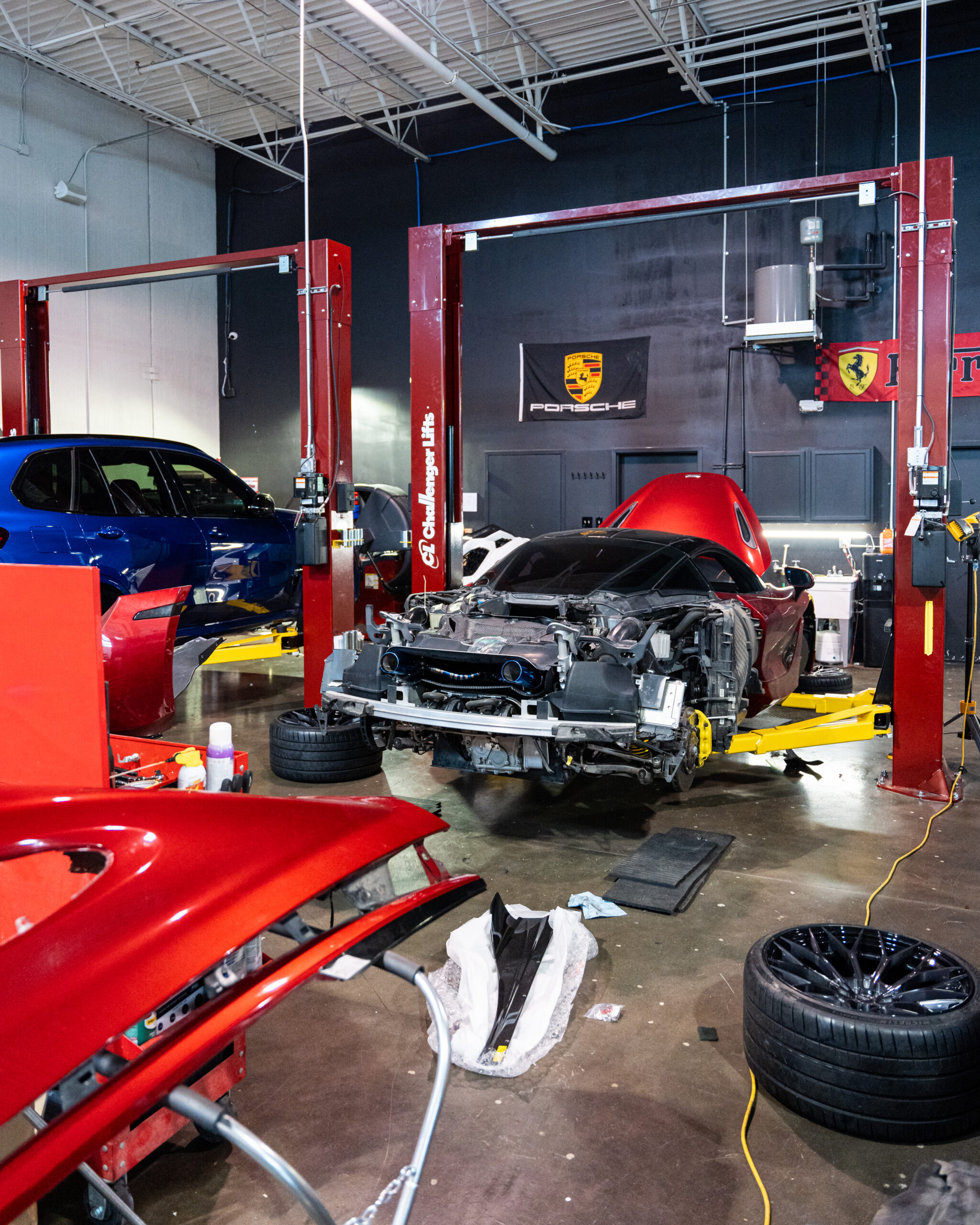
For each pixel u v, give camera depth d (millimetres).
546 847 3895
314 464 5555
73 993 1073
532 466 11031
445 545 5695
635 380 10422
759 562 6914
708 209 4898
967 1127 2000
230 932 1171
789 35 9383
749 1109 2094
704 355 10156
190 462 6305
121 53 10102
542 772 3838
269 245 12953
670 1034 2451
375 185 11953
